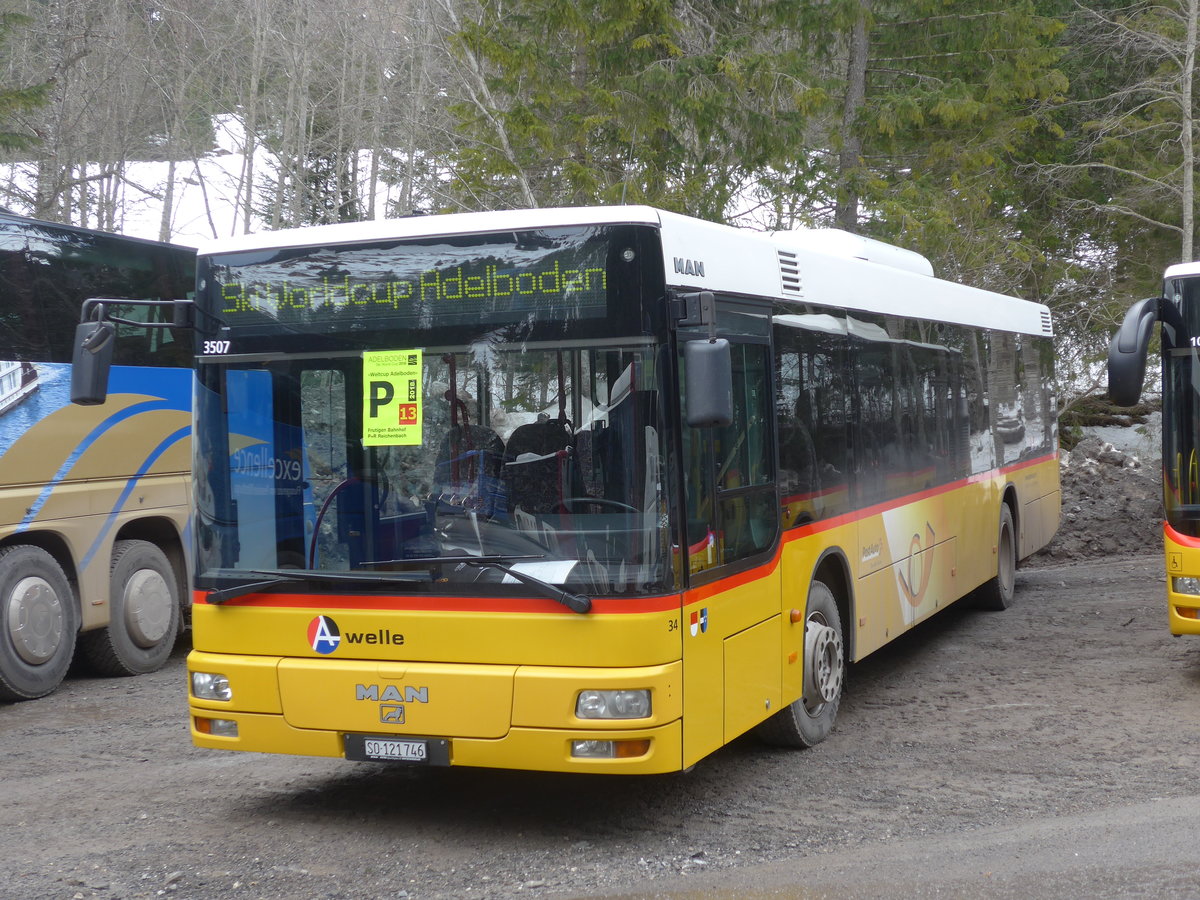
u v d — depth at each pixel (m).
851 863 5.57
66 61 22.67
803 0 20.75
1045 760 7.22
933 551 10.16
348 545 5.96
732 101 18.44
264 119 29.56
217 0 27.98
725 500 6.30
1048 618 12.20
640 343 5.64
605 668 5.52
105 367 6.06
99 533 10.31
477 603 5.68
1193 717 8.10
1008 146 22.86
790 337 7.41
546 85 18.19
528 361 5.76
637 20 18.12
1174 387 8.68
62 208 25.92
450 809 6.52
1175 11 23.44
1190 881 5.21
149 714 9.07
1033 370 14.30
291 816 6.45
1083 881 5.27
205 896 5.32
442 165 24.03
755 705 6.61
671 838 5.98
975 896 5.14
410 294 5.94
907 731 8.02
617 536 5.57
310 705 5.93
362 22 26.53
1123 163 24.55
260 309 6.16
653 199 18.38
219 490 6.20
